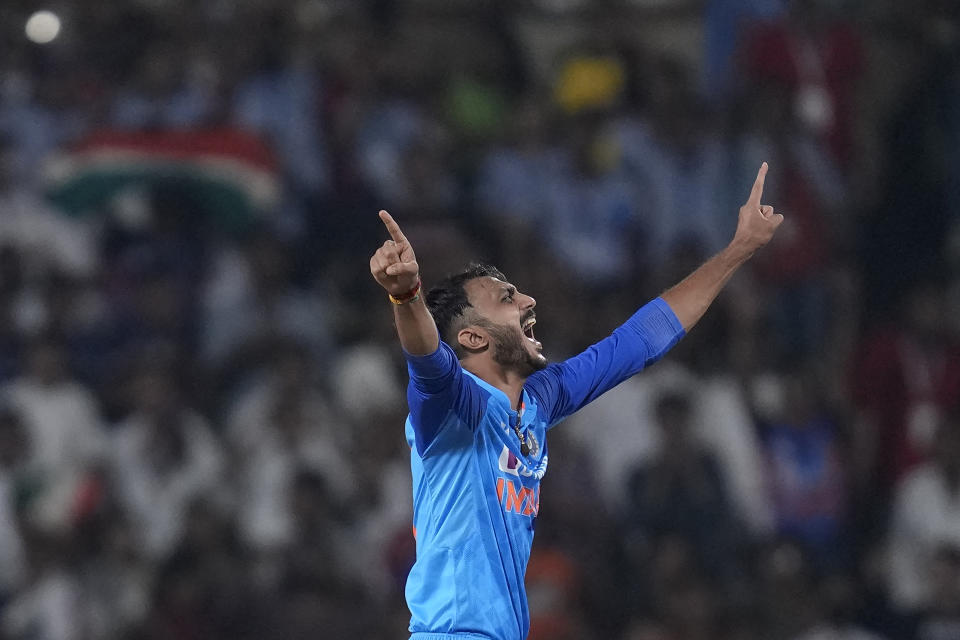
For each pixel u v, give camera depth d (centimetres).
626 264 4866
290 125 4850
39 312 4409
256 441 4159
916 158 5403
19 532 3962
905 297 5050
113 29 5059
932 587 4312
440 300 1917
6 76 4841
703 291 2089
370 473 4125
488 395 1847
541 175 4953
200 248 4588
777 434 4459
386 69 5153
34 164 4691
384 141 4934
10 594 3916
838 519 4447
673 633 3997
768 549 4197
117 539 3984
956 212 5278
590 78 5181
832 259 5059
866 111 5503
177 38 4984
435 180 4872
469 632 1805
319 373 4419
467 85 5272
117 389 4303
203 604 3806
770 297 4878
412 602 1842
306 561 3897
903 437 4712
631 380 4394
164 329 4459
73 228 4625
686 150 5047
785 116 5194
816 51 5322
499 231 4762
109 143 4466
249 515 4053
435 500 1830
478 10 5522
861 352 4912
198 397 4306
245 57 4944
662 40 5616
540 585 3944
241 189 4506
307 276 4725
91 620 3900
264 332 4422
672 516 4159
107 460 4122
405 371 4400
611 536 4147
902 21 5616
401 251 1691
